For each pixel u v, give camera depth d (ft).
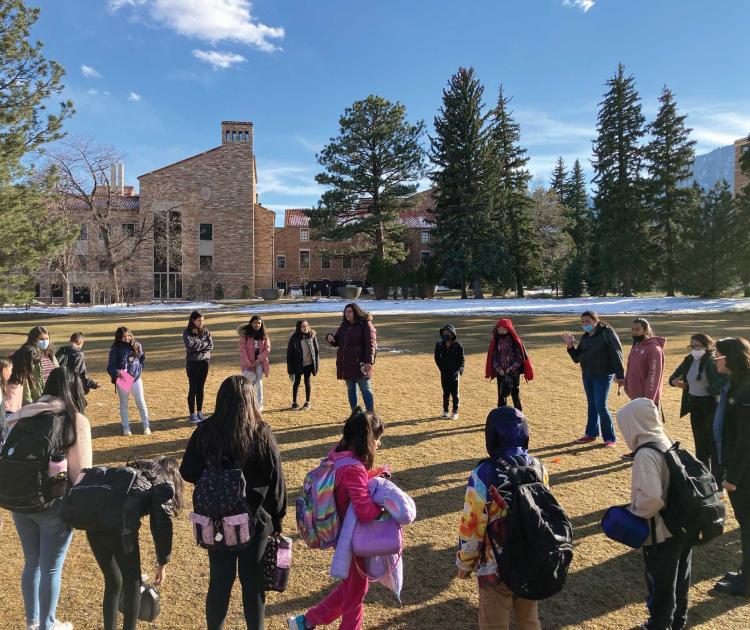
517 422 9.83
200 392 29.94
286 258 215.10
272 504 10.27
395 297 150.00
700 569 14.90
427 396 37.24
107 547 10.42
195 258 174.91
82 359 26.86
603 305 113.91
